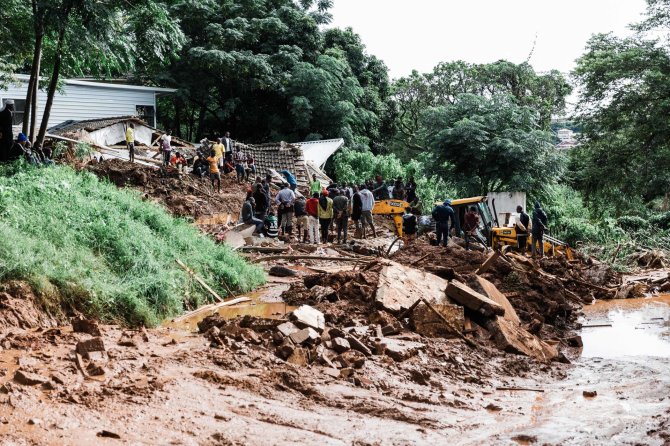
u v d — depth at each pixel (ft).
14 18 75.20
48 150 74.79
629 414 28.04
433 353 37.24
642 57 131.85
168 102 167.12
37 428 20.52
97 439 20.27
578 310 57.93
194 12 153.69
